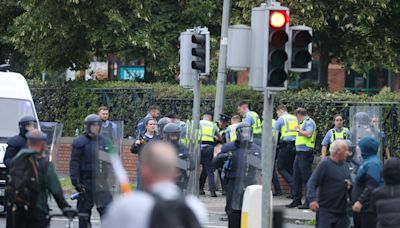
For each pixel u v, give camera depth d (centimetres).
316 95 6544
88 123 3797
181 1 8369
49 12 8056
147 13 8150
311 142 5691
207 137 6181
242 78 11988
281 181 6384
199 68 4909
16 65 10200
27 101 5462
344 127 6138
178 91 7294
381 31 7612
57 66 8662
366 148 3453
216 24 8456
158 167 1681
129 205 1642
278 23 3378
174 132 4028
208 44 4938
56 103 8181
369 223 3438
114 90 7738
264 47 3400
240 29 3488
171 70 8275
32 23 8075
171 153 1700
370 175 3412
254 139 4116
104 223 1672
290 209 5688
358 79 12438
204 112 6638
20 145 3850
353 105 6359
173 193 1673
